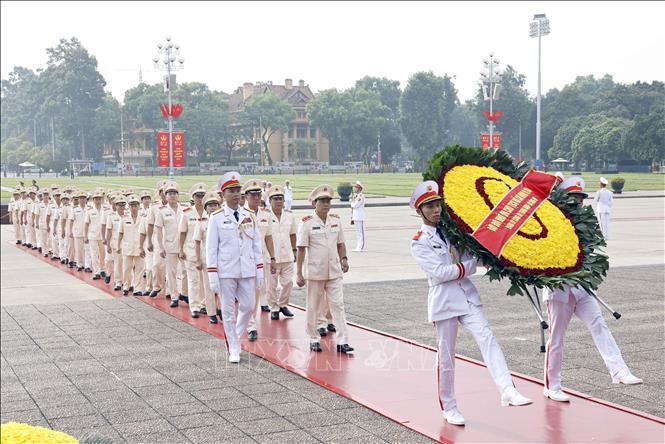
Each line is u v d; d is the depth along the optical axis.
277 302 11.39
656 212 20.16
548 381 6.89
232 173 9.04
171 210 12.69
